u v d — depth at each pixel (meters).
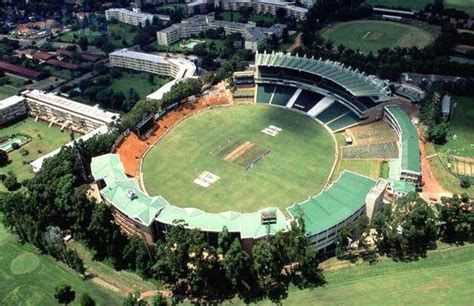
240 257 194.62
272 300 196.25
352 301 191.12
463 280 196.50
